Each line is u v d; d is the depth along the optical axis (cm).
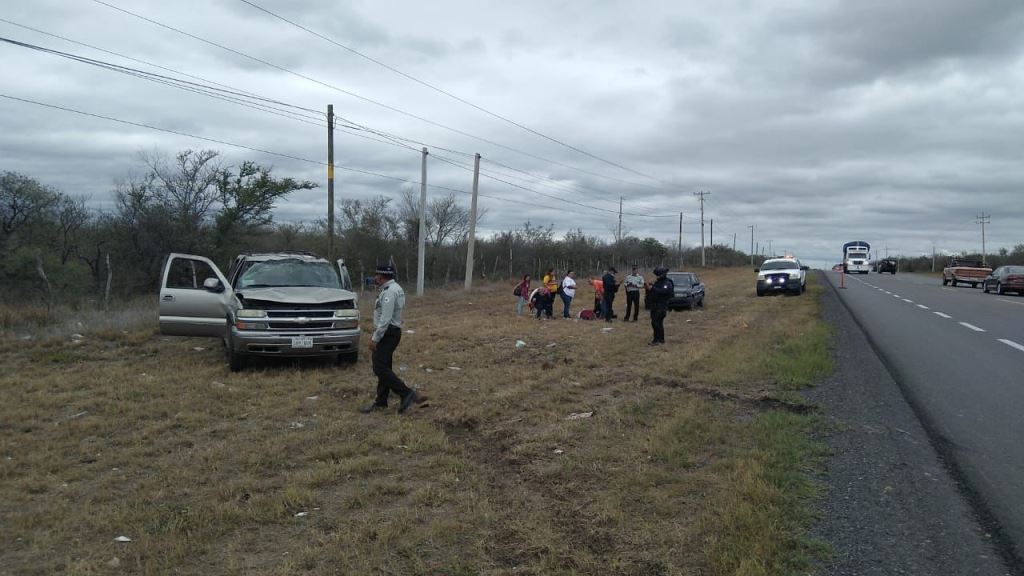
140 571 378
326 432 656
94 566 379
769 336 1404
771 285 3027
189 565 386
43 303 1625
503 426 690
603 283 1889
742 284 4406
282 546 411
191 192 2641
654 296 1358
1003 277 3169
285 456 586
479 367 1059
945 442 620
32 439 616
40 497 486
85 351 1120
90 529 431
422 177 2742
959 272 4125
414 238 4344
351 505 474
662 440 618
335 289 1065
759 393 837
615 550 404
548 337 1443
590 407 777
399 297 758
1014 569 373
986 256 8569
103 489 502
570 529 434
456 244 4812
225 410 736
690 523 438
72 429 654
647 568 381
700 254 10862
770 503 459
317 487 512
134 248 2412
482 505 470
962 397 812
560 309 2367
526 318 1912
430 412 749
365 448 602
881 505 466
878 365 1052
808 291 3306
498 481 529
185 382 883
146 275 2438
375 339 745
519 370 1026
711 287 4062
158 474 536
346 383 901
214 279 1070
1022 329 1552
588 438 642
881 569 373
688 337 1469
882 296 2952
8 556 395
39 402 752
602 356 1177
